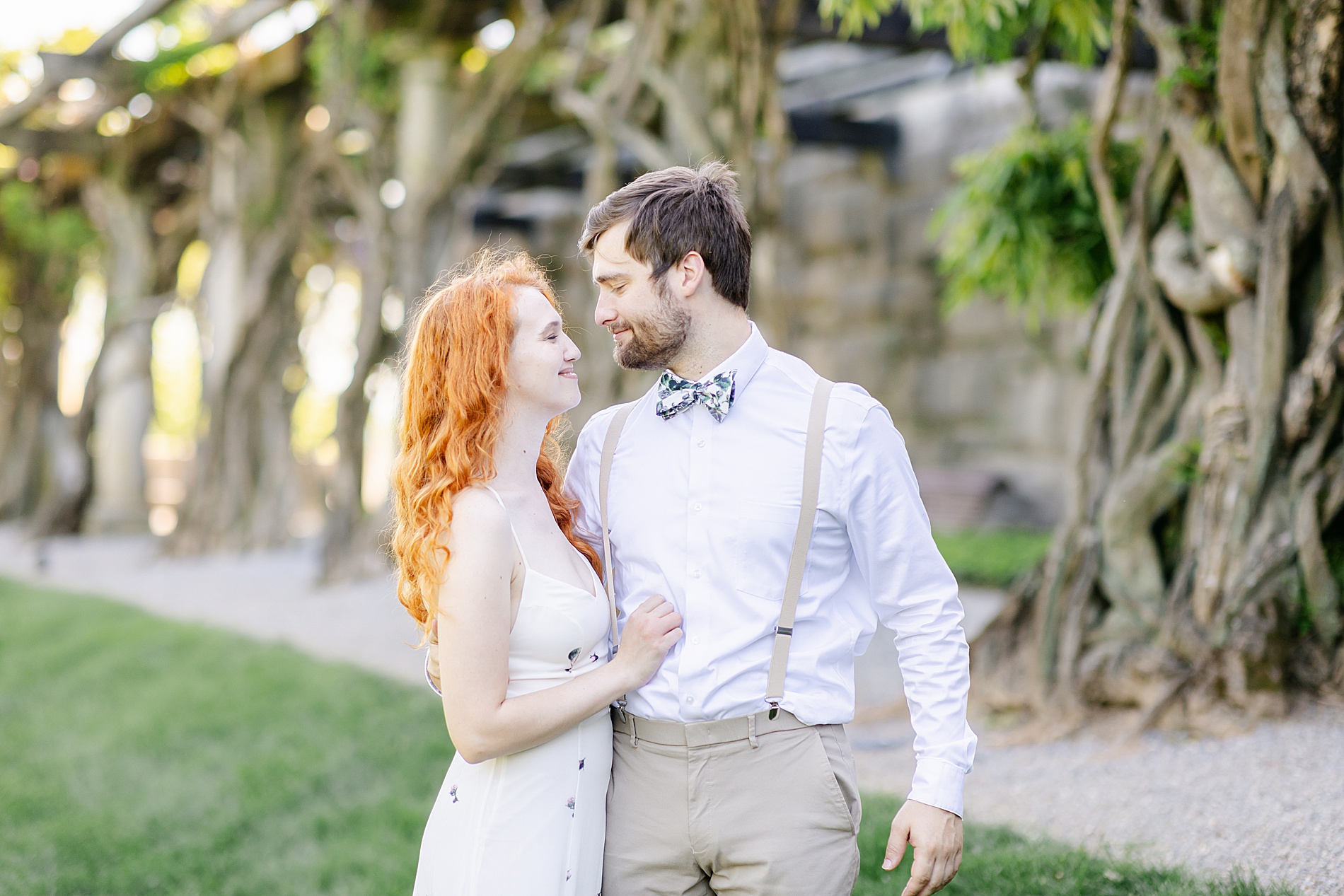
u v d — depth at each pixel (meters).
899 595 1.81
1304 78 3.43
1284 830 2.67
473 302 1.81
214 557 11.33
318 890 3.53
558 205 16.31
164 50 10.46
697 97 6.48
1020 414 10.08
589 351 8.96
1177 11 3.76
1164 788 3.12
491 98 8.96
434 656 1.89
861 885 2.77
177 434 24.97
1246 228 3.58
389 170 9.64
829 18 4.29
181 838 4.09
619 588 1.94
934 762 1.74
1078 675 3.88
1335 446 3.56
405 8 9.16
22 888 3.68
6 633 7.57
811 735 1.77
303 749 4.70
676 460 1.85
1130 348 3.99
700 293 1.84
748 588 1.79
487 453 1.78
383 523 9.26
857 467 1.78
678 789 1.80
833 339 12.09
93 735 5.36
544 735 1.74
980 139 10.29
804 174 12.47
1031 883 2.62
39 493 15.83
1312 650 3.51
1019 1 4.12
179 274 14.44
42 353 15.74
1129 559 3.91
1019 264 4.81
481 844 1.78
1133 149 4.62
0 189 13.80
